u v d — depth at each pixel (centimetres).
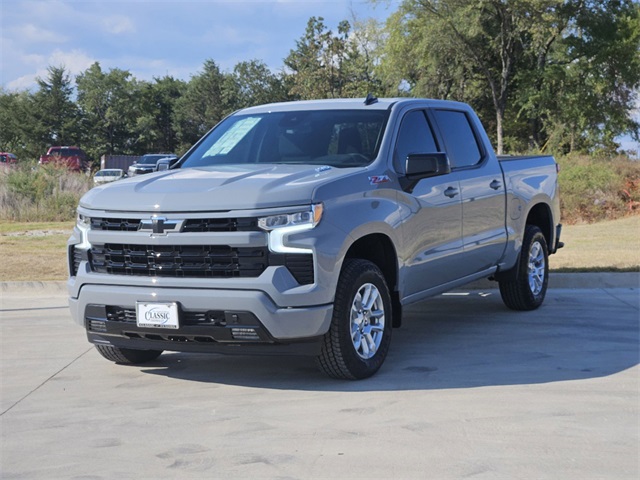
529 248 834
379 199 598
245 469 411
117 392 573
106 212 574
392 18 4353
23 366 657
